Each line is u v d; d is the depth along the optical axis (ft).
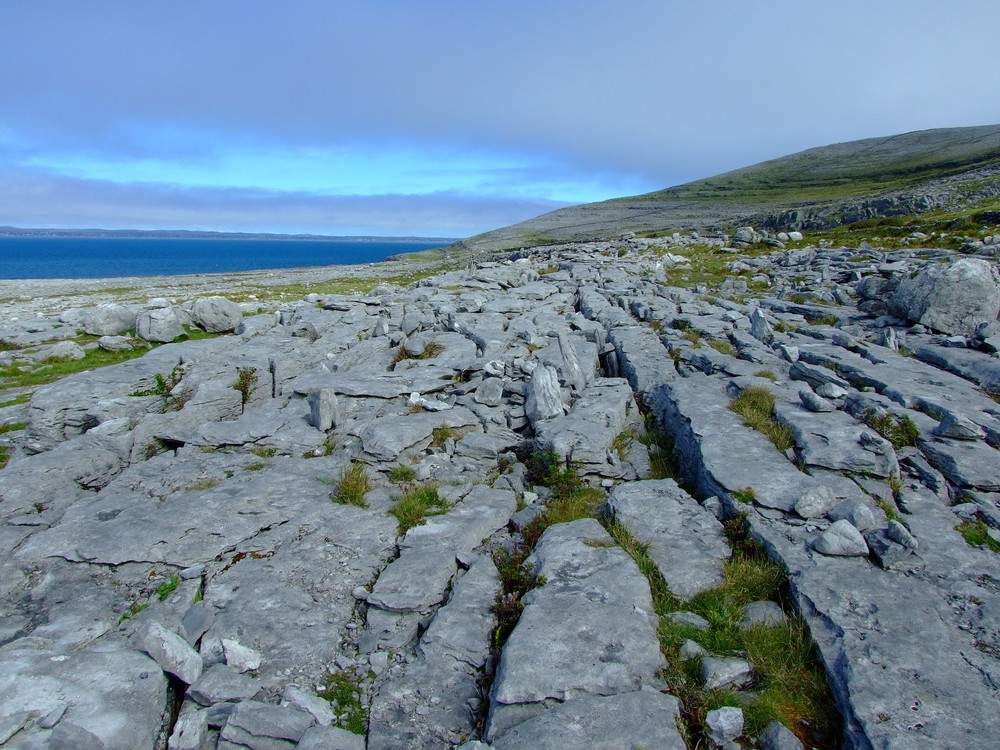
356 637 22.49
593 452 34.71
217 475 33.42
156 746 18.28
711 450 31.94
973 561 23.27
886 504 27.30
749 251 140.05
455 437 39.37
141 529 27.22
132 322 74.18
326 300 86.48
